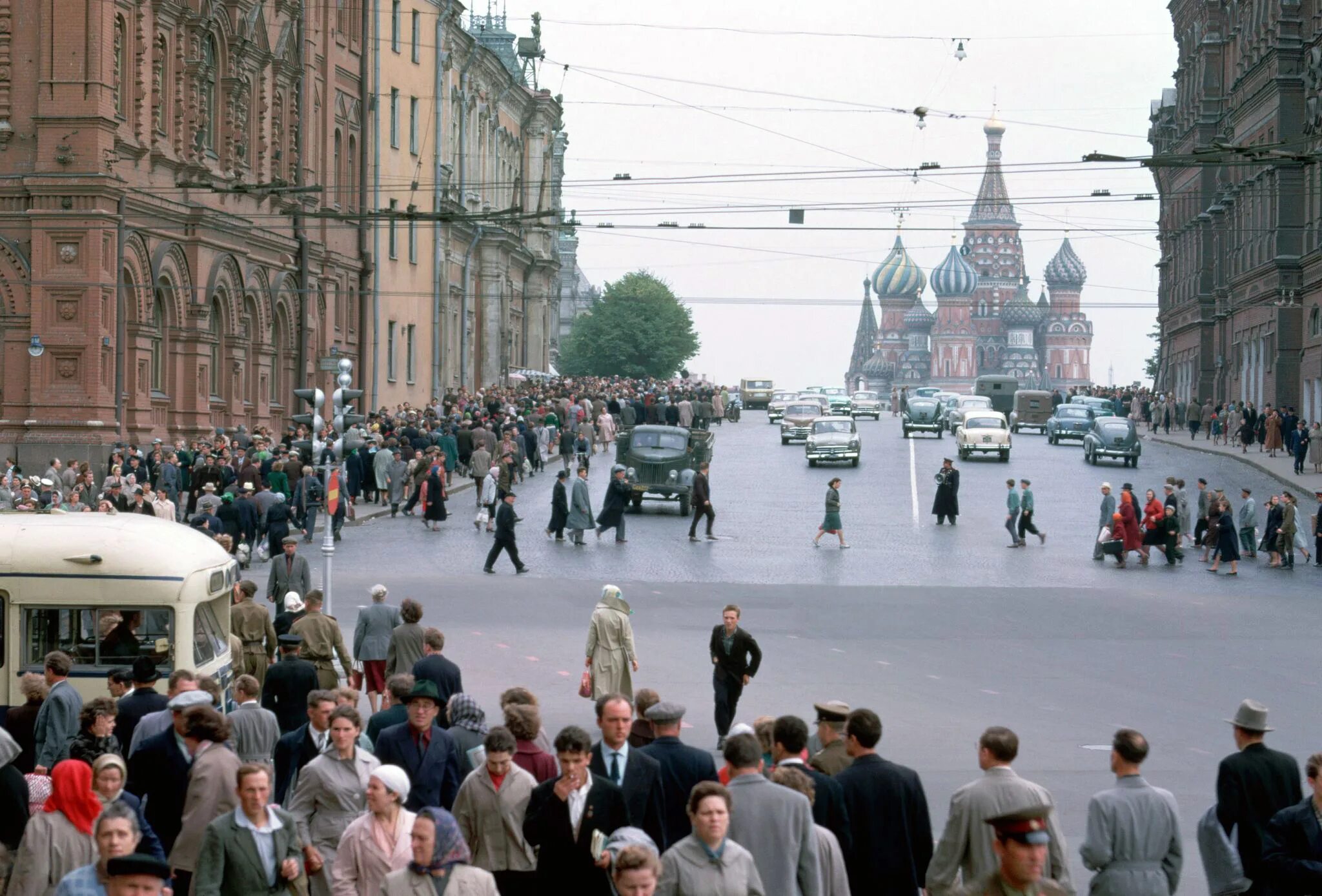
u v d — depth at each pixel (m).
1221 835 11.55
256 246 53.84
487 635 29.41
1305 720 23.25
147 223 45.53
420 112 75.19
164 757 12.65
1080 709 23.86
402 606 19.50
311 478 41.19
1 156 42.72
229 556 19.08
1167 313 108.88
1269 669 27.77
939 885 10.55
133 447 41.41
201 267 48.56
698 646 29.00
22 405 42.84
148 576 17.41
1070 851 16.09
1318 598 37.00
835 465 69.12
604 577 37.50
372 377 68.06
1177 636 31.36
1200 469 67.44
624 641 20.94
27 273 42.72
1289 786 11.89
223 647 18.69
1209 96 95.50
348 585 34.91
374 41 68.06
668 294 149.00
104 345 43.00
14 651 17.38
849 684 25.64
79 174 42.31
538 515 49.56
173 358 47.78
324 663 20.02
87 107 42.38
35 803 12.35
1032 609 34.44
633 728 13.66
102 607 17.39
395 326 72.69
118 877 8.53
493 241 90.19
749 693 24.75
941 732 21.91
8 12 42.53
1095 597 36.41
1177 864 10.86
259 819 10.74
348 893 10.65
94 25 42.38
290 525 44.09
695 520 45.16
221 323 51.22
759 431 91.44
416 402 75.94
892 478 64.31
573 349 148.88
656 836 11.59
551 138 105.25
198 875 10.62
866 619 32.69
